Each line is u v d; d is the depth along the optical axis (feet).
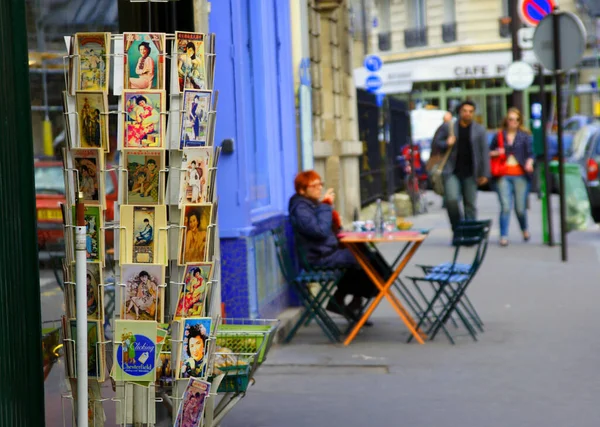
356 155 101.24
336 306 59.41
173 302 30.99
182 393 31.09
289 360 52.21
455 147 97.14
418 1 313.94
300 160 71.77
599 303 66.69
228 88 54.19
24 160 28.37
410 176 141.49
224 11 54.19
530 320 61.46
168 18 40.09
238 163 54.19
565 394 43.98
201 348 31.17
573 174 106.83
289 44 68.03
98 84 30.25
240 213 54.08
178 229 30.78
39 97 33.94
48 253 32.76
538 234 110.52
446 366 50.03
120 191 30.73
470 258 91.09
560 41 85.35
